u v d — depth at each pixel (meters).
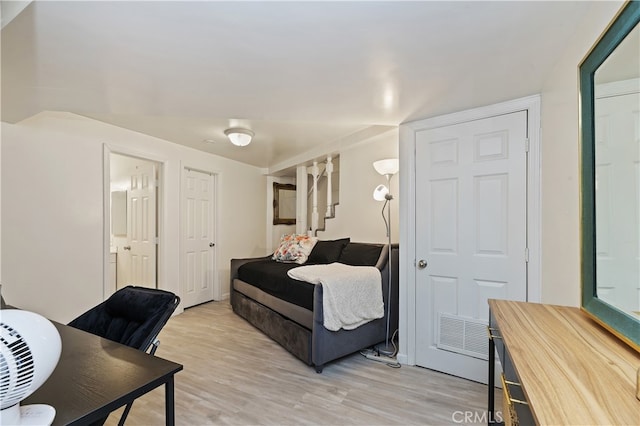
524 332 1.00
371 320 2.78
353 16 1.23
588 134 1.11
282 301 2.99
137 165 4.25
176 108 2.28
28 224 2.64
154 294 1.55
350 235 3.80
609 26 0.96
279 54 1.53
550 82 1.78
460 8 1.19
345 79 1.81
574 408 0.59
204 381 2.31
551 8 1.20
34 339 0.73
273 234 5.57
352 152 3.78
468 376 2.32
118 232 4.59
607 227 1.00
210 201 4.66
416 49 1.49
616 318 0.92
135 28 1.30
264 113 2.40
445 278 2.44
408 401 2.05
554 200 1.75
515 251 2.13
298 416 1.89
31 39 1.38
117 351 1.21
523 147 2.10
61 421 0.79
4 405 0.70
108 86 1.89
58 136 2.83
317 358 2.43
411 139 2.59
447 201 2.43
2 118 2.42
